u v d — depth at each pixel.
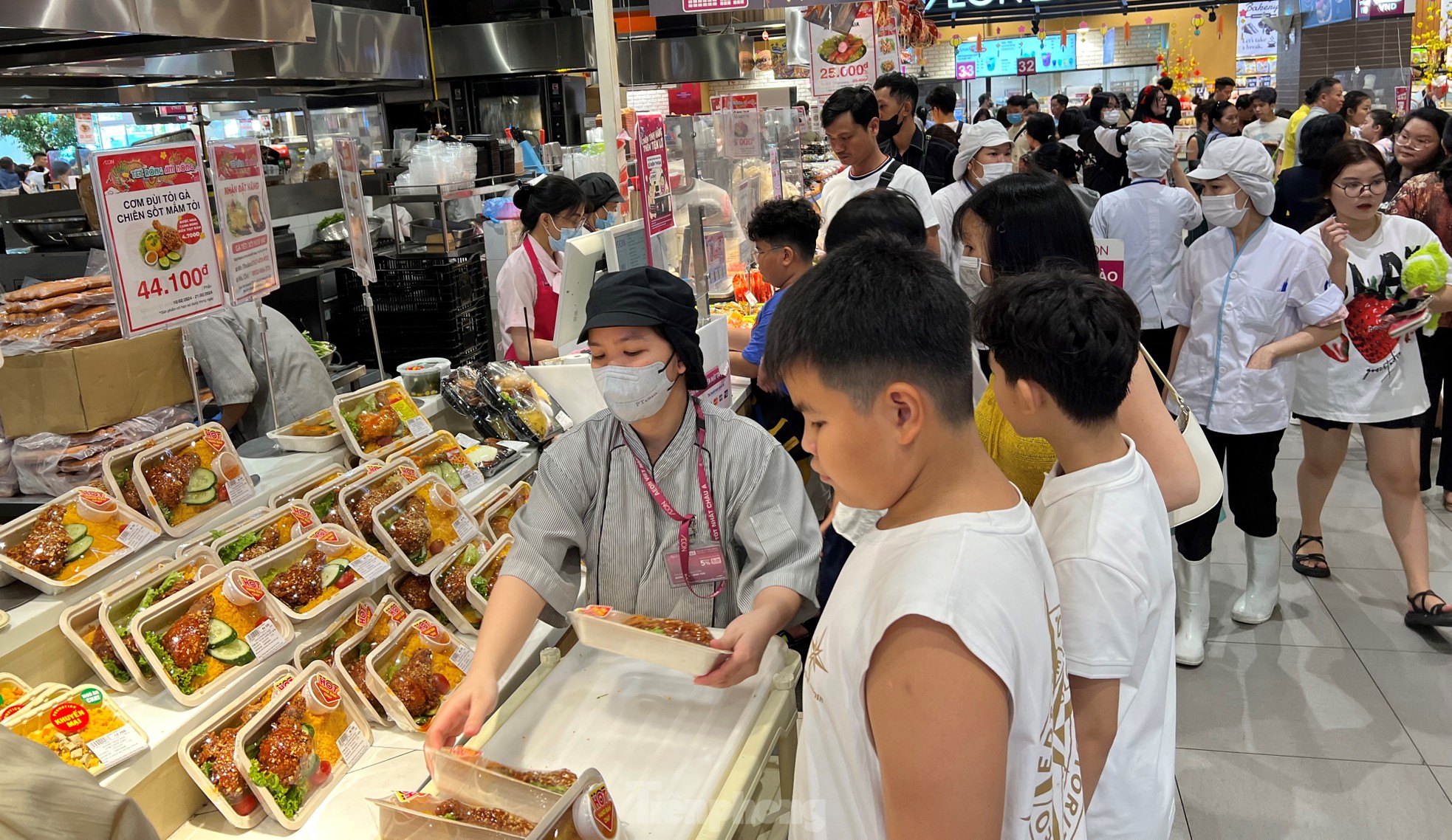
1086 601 1.23
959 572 0.88
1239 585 3.90
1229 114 9.40
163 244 1.85
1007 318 1.24
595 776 1.28
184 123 3.53
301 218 4.57
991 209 1.85
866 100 4.45
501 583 1.64
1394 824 2.54
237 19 2.24
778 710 1.55
